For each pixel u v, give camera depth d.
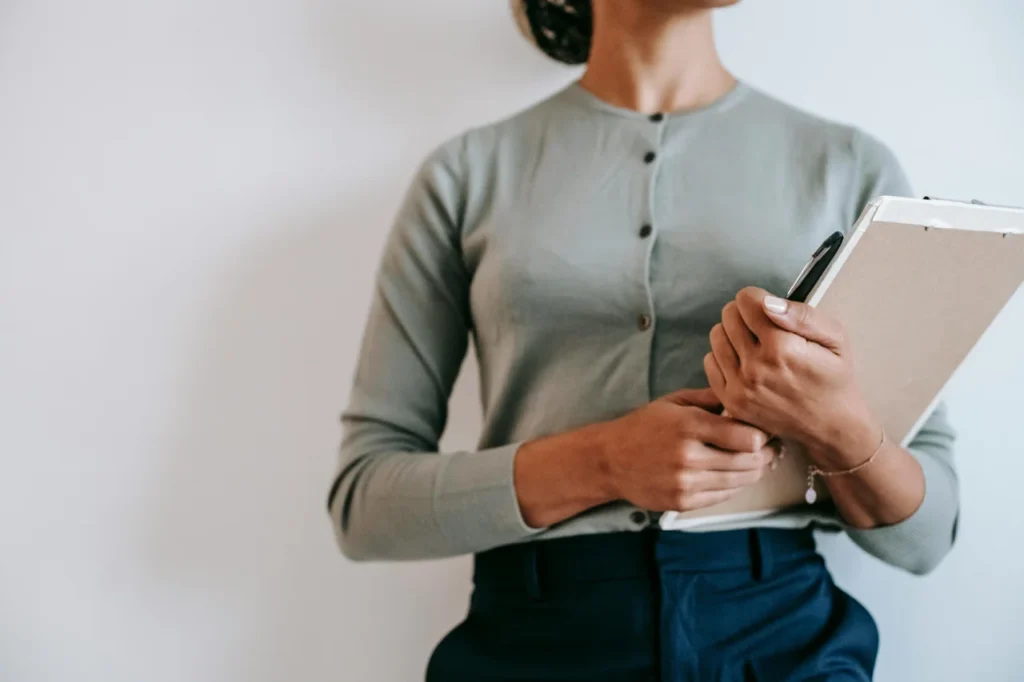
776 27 1.06
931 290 0.60
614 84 0.88
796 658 0.68
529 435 0.79
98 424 1.12
